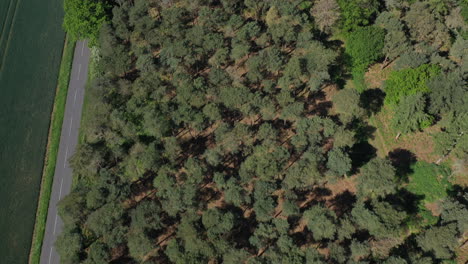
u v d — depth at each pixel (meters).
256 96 100.56
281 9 119.62
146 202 86.69
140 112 102.69
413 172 96.56
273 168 87.25
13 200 101.44
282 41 119.75
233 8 130.00
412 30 114.31
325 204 93.00
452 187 93.19
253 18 132.25
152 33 118.88
